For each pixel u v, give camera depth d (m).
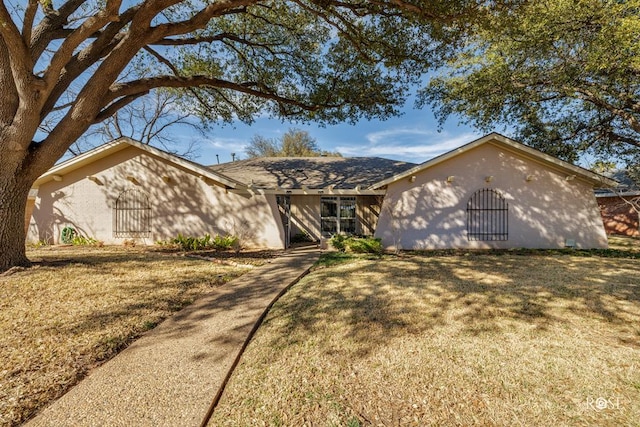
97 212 11.59
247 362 2.95
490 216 10.65
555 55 11.06
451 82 13.91
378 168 13.88
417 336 3.45
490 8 5.96
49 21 6.84
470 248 10.59
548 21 9.70
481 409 2.26
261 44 10.20
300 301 4.71
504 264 7.54
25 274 5.74
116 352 3.13
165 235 11.32
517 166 10.56
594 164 14.11
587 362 2.88
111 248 10.45
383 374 2.71
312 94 10.86
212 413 2.24
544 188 10.52
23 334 3.38
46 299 4.53
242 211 11.12
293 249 11.02
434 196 10.70
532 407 2.27
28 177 6.27
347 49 9.47
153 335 3.51
